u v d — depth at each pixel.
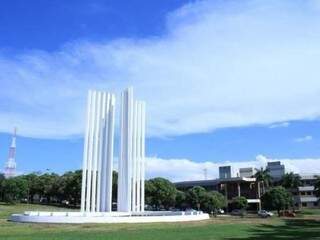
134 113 75.38
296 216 100.25
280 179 168.00
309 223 68.69
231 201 146.00
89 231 45.31
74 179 121.56
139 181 74.69
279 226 60.34
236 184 166.12
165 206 125.00
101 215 60.19
